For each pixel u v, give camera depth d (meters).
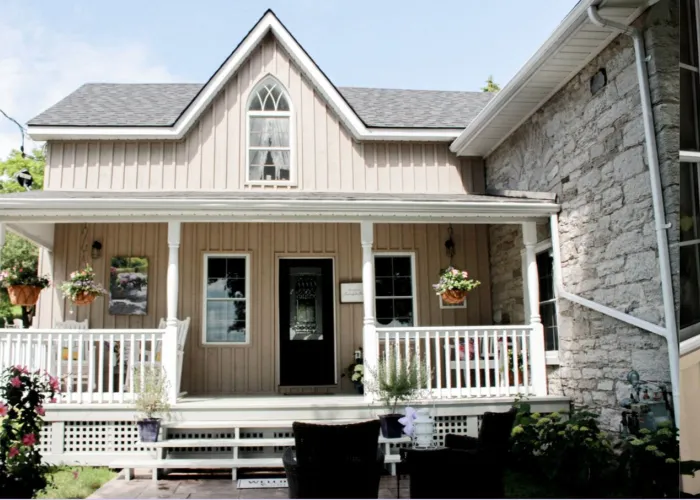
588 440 6.24
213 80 10.39
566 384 8.06
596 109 7.38
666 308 5.92
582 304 7.54
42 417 7.52
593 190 7.45
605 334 7.18
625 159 6.79
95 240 10.16
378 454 5.03
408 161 11.00
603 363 7.21
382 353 10.02
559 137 8.30
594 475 6.17
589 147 7.54
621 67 6.85
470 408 7.88
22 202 7.69
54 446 7.55
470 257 10.85
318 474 4.62
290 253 10.52
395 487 6.70
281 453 7.61
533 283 8.43
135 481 6.99
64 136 10.21
